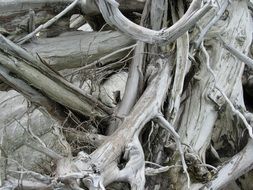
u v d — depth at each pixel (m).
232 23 4.37
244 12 4.48
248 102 4.85
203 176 3.68
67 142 3.21
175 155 3.66
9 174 3.15
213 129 4.10
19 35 3.62
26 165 3.91
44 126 4.56
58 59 3.69
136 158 3.15
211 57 4.21
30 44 3.65
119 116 3.51
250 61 3.95
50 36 3.82
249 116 4.03
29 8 3.63
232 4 4.45
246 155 3.78
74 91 3.50
